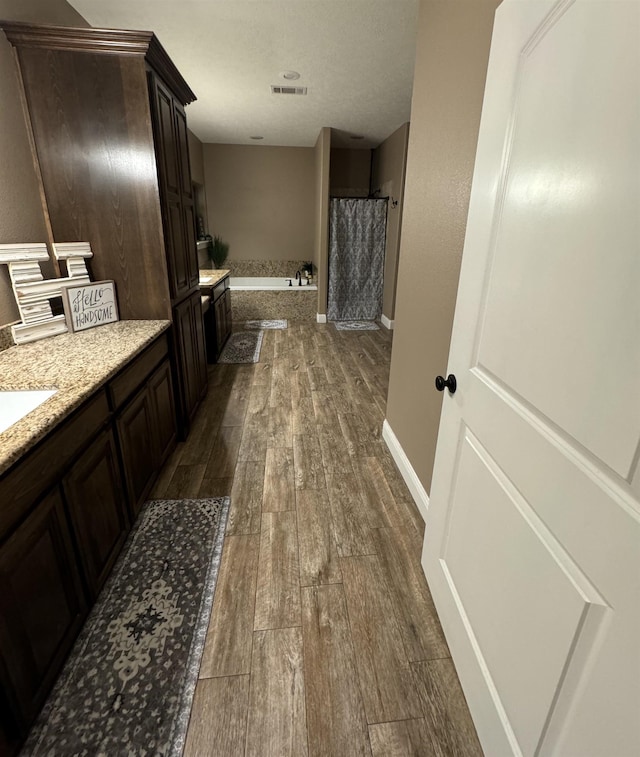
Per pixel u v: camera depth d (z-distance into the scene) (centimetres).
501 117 96
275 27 257
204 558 170
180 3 233
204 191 608
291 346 488
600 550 63
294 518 195
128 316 232
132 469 180
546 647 77
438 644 136
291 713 116
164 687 122
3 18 176
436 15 165
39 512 110
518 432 88
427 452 189
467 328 115
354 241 587
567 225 71
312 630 140
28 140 194
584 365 67
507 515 93
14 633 100
